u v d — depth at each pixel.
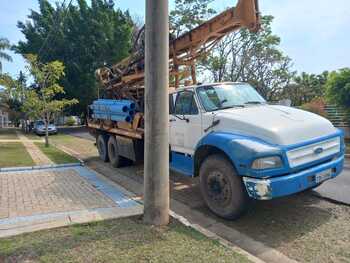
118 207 5.78
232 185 5.19
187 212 5.96
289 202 6.16
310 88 42.03
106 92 12.69
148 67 4.73
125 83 11.05
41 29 40.50
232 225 5.27
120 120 9.79
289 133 5.03
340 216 5.42
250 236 4.84
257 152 4.73
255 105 6.51
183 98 6.99
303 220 5.31
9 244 4.14
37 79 18.61
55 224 4.84
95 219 5.06
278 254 4.26
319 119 5.70
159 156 4.76
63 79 37.28
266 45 26.59
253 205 6.00
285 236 4.77
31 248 4.01
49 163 10.73
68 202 6.19
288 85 30.95
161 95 4.73
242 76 26.50
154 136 4.74
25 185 7.69
